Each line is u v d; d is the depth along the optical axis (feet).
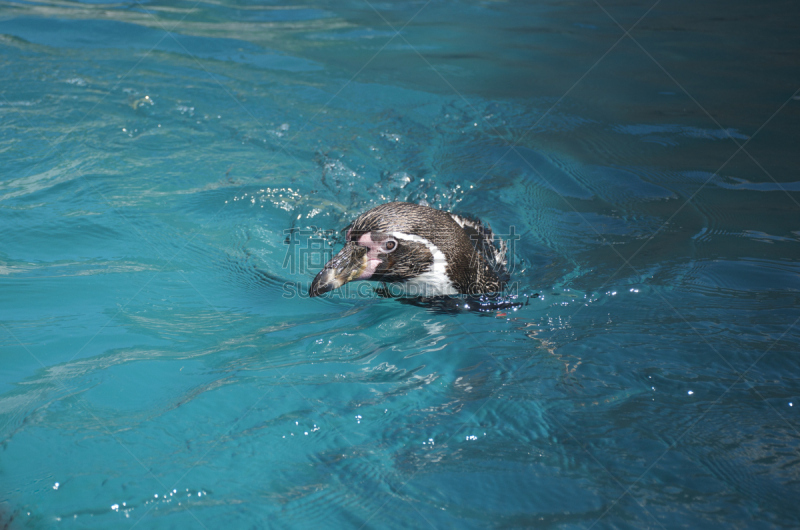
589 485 8.14
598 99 23.52
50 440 8.83
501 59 27.17
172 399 9.82
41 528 7.55
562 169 19.31
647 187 18.25
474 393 10.16
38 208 16.28
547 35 29.81
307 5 33.45
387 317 13.10
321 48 27.99
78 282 13.41
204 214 16.92
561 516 7.66
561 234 16.46
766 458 8.54
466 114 22.59
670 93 23.77
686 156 19.70
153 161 19.20
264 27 30.27
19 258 14.17
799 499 7.82
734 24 30.63
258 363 10.96
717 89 23.91
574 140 20.80
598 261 15.11
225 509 7.82
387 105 23.17
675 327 12.09
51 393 9.84
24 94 22.34
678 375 10.50
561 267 15.02
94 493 7.98
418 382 10.50
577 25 31.19
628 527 7.47
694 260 14.78
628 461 8.54
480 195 18.22
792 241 15.39
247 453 8.73
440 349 11.62
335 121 22.06
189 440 8.95
